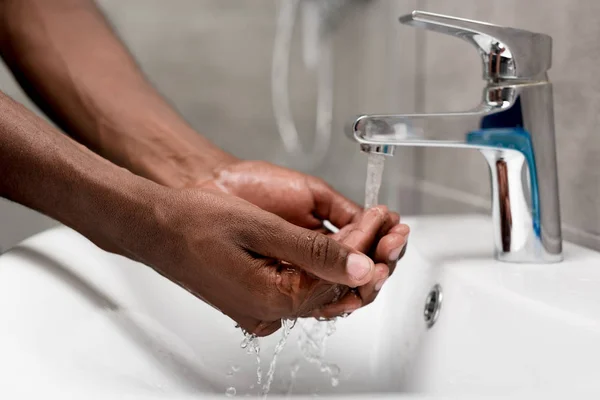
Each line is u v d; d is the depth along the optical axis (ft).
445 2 2.78
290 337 1.94
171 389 1.53
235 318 1.47
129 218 1.40
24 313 1.33
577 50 1.84
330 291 1.46
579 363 1.26
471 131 1.64
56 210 1.50
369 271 1.24
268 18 5.16
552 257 1.77
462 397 1.02
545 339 1.37
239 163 2.04
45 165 1.44
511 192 1.76
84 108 2.11
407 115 1.58
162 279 1.91
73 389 1.08
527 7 2.08
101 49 2.20
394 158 3.52
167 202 1.36
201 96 5.19
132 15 5.06
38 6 2.19
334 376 1.91
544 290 1.53
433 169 2.96
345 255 1.24
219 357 1.84
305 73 5.18
